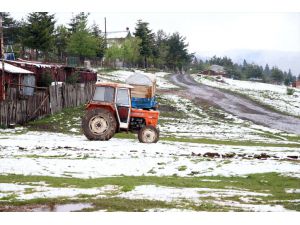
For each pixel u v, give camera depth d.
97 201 9.16
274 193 10.40
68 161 14.12
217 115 44.03
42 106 29.66
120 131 20.19
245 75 166.38
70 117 31.53
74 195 9.74
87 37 68.50
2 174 11.95
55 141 18.89
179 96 56.59
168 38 132.75
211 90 69.06
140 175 12.66
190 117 40.41
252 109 51.47
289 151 19.36
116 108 19.97
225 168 13.45
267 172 12.85
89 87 42.19
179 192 10.23
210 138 26.52
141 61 106.69
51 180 11.29
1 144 17.33
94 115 19.81
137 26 102.00
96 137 19.83
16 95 29.97
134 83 36.38
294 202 9.50
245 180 12.02
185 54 131.00
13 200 9.23
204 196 9.91
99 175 12.43
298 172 12.77
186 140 23.91
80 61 76.00
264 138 28.86
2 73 30.73
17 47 65.19
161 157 15.42
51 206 8.84
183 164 14.07
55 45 72.62
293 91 83.00
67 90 35.09
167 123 34.34
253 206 9.12
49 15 59.25
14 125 25.52
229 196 9.98
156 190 10.38
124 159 14.82
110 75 73.38
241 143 24.11
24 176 11.74
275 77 168.50
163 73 100.94
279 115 48.62
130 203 9.09
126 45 90.44
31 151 16.05
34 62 44.31
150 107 36.44
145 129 20.00
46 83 40.44
